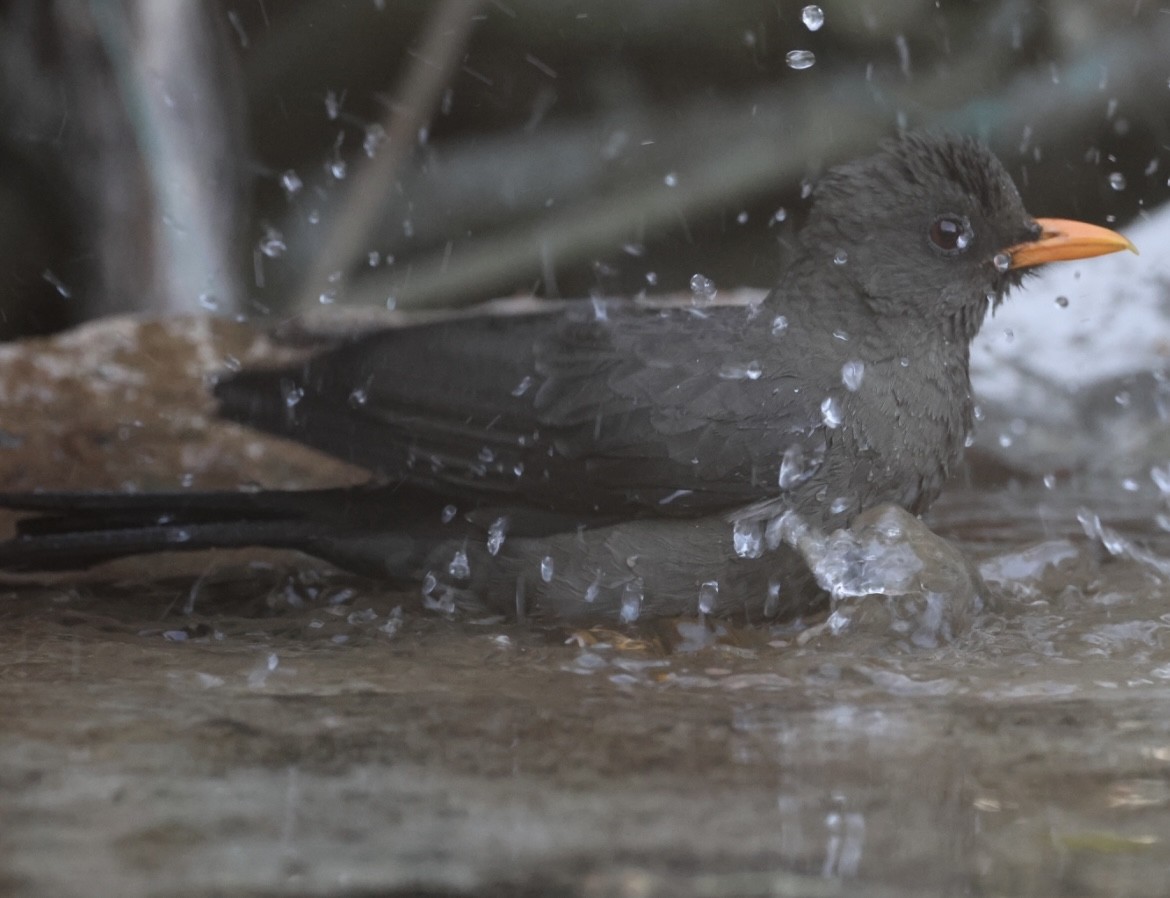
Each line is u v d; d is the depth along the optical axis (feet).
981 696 22.68
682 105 62.59
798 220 61.72
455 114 63.82
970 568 28.58
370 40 62.59
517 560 30.45
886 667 24.89
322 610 29.81
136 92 48.83
